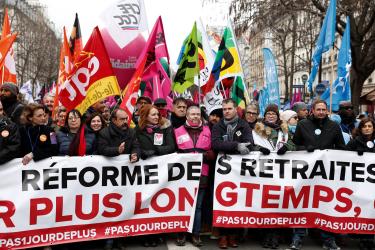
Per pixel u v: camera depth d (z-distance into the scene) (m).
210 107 7.99
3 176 4.75
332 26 8.20
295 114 6.48
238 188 5.49
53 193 4.96
